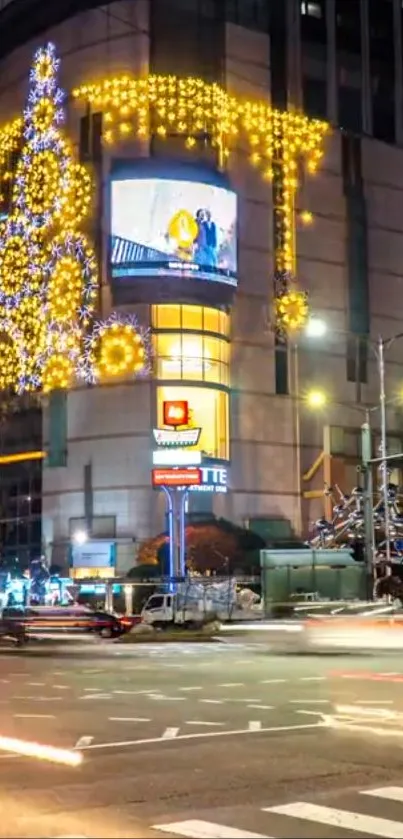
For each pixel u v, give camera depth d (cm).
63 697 1955
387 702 1805
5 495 7162
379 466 5831
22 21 7150
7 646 4125
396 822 869
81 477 6544
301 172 7194
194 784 1047
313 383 7025
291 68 7206
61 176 6712
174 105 6644
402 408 7431
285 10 7244
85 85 6731
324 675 2383
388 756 1219
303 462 6912
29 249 6794
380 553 5178
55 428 6700
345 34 7531
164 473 5516
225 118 6769
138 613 5472
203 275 6419
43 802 959
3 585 6316
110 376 6462
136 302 6412
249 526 6562
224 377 6575
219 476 6378
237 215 6775
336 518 5938
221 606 4684
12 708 1769
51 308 6638
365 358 7300
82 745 1323
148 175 6412
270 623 3731
